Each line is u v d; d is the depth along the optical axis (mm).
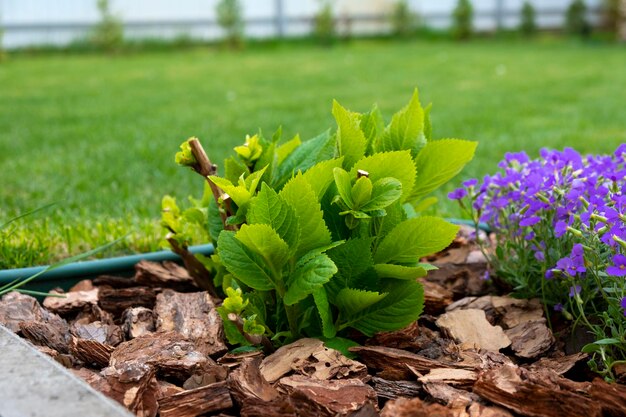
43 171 2340
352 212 1072
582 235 1099
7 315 1183
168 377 1051
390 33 8961
